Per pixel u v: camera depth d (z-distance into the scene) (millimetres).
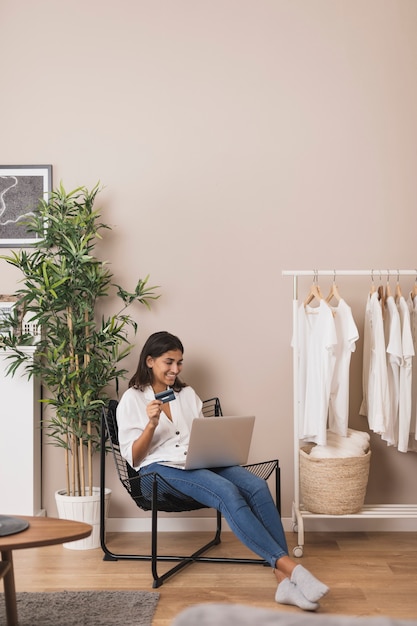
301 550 3078
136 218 3641
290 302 3615
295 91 3660
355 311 3602
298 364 3330
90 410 3385
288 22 3668
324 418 3135
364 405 3445
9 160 3662
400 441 3229
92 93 3662
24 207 3646
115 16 3678
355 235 3625
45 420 3559
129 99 3660
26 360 3361
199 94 3662
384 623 1181
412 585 2699
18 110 3658
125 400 3061
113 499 3562
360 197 3633
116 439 3135
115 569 2910
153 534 2707
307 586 2418
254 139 3652
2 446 3424
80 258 3303
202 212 3641
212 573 2846
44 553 3162
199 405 3252
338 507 3189
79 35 3674
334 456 3203
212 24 3670
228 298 3621
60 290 3330
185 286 3627
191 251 3633
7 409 3426
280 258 3625
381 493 3574
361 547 3240
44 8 3678
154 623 2301
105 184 3648
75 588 2662
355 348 3525
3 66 3668
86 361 3398
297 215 3633
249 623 1174
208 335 3613
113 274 3625
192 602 2514
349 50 3664
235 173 3646
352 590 2643
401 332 3277
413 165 3639
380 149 3643
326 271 3250
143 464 3012
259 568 2910
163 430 3082
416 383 3357
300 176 3641
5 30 3676
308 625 1168
